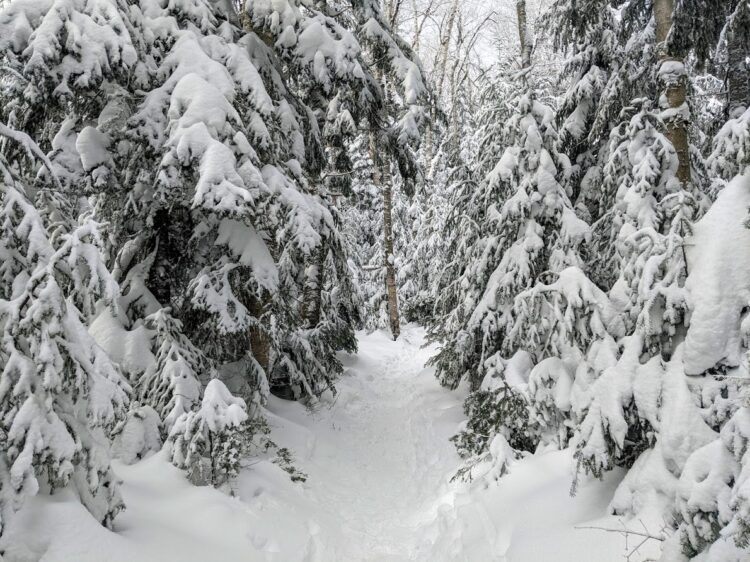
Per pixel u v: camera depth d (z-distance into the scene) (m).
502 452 6.52
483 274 9.41
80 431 4.20
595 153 9.62
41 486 3.98
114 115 6.70
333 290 13.98
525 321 7.88
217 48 6.94
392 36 10.33
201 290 6.90
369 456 9.09
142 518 4.75
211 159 5.74
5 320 3.88
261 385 7.64
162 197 5.93
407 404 11.77
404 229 25.50
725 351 4.18
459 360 9.84
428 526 6.29
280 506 5.93
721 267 4.30
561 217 8.14
